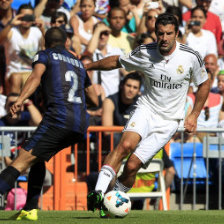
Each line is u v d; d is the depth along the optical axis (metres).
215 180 32.75
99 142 30.36
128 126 21.89
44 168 20.02
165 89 22.06
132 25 42.94
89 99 21.45
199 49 41.75
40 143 19.23
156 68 21.83
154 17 37.53
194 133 30.97
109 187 22.53
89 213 24.62
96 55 38.44
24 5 38.75
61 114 19.36
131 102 32.25
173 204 32.62
